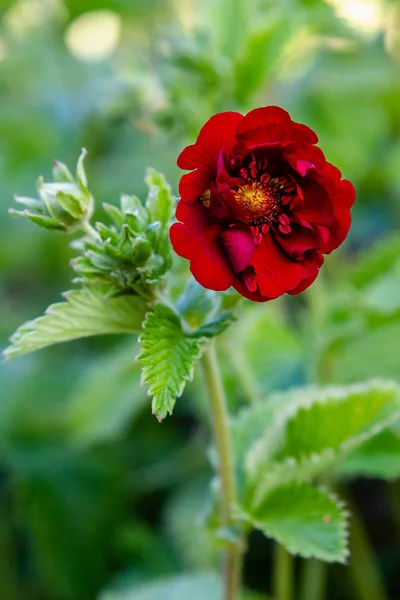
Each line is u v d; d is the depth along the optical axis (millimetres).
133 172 644
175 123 459
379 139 661
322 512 367
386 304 466
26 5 782
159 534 523
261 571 508
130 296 342
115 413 512
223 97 462
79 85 706
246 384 455
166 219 337
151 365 323
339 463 410
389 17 711
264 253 318
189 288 344
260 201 317
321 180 318
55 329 343
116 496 541
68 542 520
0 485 562
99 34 873
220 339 442
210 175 311
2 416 574
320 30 574
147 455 562
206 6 478
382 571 508
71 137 681
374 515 547
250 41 453
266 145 312
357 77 649
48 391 592
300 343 525
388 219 663
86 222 336
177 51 458
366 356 499
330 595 499
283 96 661
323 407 383
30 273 689
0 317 641
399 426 421
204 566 479
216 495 379
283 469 378
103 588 504
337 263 614
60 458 549
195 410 555
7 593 511
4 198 664
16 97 724
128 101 479
